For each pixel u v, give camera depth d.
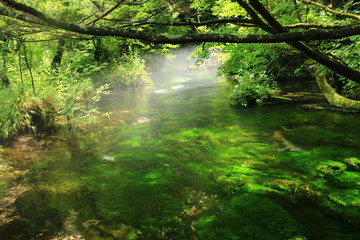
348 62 3.94
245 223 3.08
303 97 9.29
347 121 6.46
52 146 5.76
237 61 5.20
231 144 5.52
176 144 5.69
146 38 1.81
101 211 3.39
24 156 5.22
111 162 4.89
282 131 6.10
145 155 5.16
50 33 2.06
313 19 4.51
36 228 3.08
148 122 7.50
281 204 3.40
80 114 8.48
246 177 4.10
